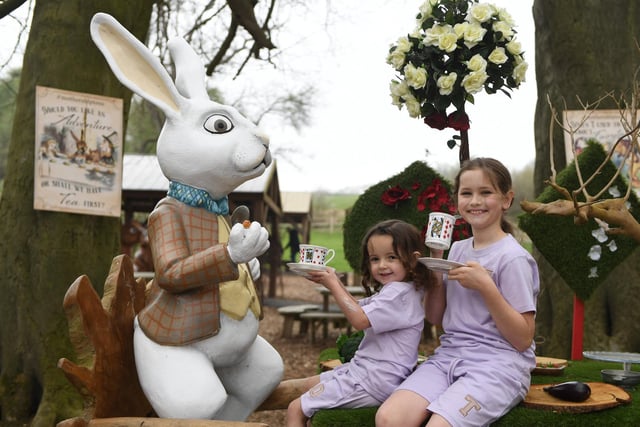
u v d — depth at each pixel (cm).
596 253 324
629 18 482
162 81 256
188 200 252
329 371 280
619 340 448
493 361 234
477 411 218
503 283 243
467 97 314
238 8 655
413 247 259
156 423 221
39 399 404
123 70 254
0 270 408
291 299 1504
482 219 253
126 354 250
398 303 250
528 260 248
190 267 231
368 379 246
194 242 246
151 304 247
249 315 254
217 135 253
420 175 368
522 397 234
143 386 239
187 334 238
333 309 952
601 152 327
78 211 402
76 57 405
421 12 316
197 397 230
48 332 397
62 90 400
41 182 395
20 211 404
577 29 480
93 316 233
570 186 323
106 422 225
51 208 396
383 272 260
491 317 245
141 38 437
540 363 312
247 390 272
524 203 288
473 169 255
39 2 416
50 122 397
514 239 256
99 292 407
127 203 1273
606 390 252
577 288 329
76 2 407
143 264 1182
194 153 248
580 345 338
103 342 236
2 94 1041
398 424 219
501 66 310
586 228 321
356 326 245
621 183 327
